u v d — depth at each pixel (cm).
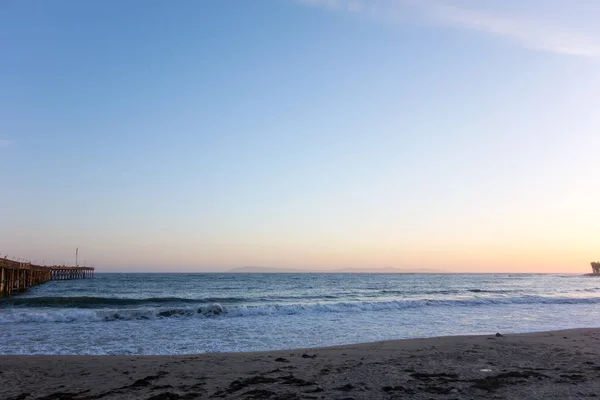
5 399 726
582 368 954
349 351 1238
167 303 3281
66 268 10138
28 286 5866
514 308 2888
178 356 1165
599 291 5406
